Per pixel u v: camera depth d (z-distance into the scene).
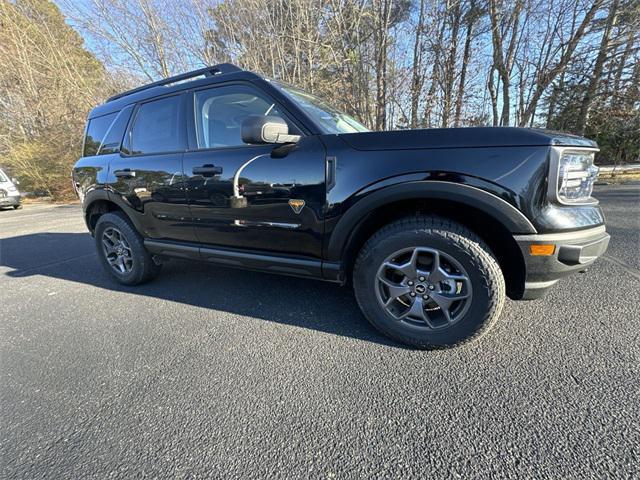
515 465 1.13
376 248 1.82
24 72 13.98
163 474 1.17
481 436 1.26
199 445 1.29
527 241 1.52
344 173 1.79
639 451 1.15
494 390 1.49
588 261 1.56
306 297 2.68
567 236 1.52
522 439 1.23
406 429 1.31
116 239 3.16
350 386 1.58
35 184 14.28
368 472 1.14
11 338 2.26
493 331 1.96
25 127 14.81
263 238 2.15
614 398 1.39
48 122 14.38
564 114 9.88
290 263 2.09
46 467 1.23
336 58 9.77
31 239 5.97
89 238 5.89
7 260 4.48
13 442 1.35
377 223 1.92
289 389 1.59
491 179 1.52
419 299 1.80
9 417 1.50
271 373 1.72
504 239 1.66
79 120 13.87
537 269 1.56
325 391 1.56
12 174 14.58
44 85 14.12
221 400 1.54
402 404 1.45
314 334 2.09
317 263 2.00
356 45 9.73
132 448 1.29
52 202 14.22
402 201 1.71
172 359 1.90
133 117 2.79
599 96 9.17
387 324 1.89
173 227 2.60
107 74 13.26
